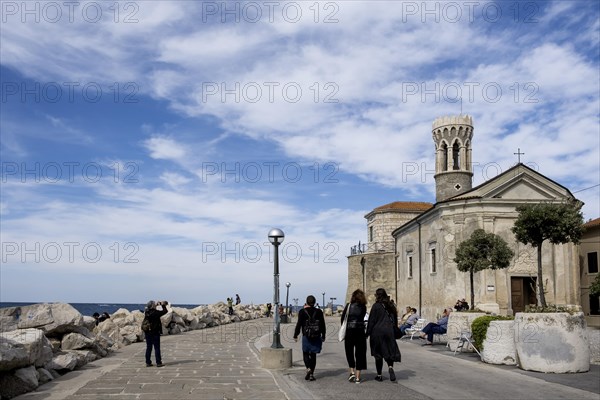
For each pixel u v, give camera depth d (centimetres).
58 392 1125
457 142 4481
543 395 1074
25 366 1177
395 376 1275
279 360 1461
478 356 1748
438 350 1961
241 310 5175
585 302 3875
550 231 1720
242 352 1902
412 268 4562
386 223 5925
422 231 4256
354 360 1309
